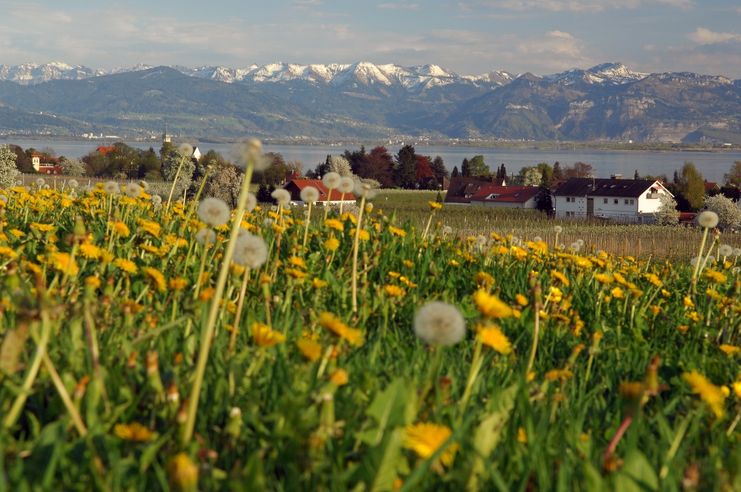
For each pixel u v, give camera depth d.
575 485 2.79
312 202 7.37
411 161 161.12
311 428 2.83
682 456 3.29
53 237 6.33
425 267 7.21
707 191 122.19
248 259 3.79
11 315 3.98
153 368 3.07
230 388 3.30
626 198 109.31
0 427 2.59
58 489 2.42
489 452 2.79
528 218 91.50
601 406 4.45
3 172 40.59
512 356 4.90
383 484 2.47
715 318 7.12
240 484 2.32
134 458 2.75
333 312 5.57
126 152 115.56
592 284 7.68
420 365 4.20
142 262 6.05
